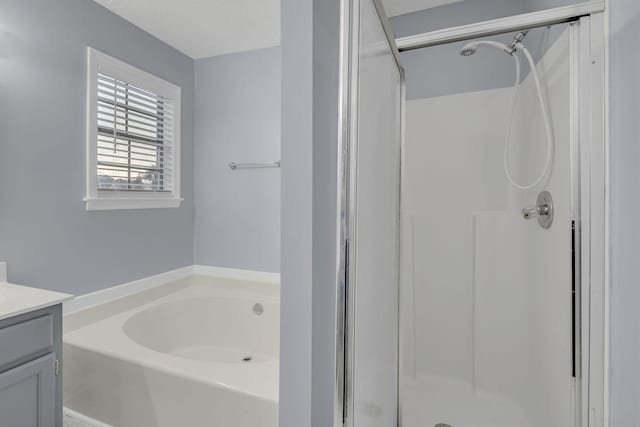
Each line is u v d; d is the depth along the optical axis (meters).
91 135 1.93
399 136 1.40
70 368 1.65
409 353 2.04
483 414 1.80
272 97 2.47
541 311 1.60
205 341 2.45
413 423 1.77
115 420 1.51
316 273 0.89
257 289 2.51
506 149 1.73
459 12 2.00
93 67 1.93
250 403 1.22
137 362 1.46
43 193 1.73
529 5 1.80
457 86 1.94
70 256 1.86
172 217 2.54
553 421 1.46
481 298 1.90
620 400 1.05
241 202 2.59
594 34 1.14
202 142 2.70
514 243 1.82
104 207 2.03
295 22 0.88
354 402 0.74
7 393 1.15
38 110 1.69
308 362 0.86
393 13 2.11
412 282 2.04
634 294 0.97
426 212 2.02
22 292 1.38
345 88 0.69
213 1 1.95
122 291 2.14
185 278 2.63
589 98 1.15
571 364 1.25
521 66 1.80
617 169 1.06
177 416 1.36
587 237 1.17
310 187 0.86
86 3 1.90
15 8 1.59
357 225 0.74
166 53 2.44
